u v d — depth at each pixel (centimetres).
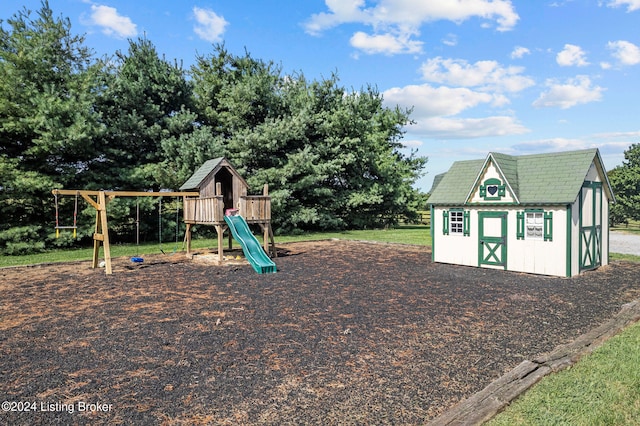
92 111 1881
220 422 358
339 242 2002
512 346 552
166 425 354
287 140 2456
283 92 2727
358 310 734
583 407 370
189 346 552
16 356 520
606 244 1280
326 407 384
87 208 1789
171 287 945
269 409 381
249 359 505
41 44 1752
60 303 798
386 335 596
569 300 811
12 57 1656
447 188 1327
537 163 1216
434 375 457
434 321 667
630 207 3231
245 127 2470
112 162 2002
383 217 3228
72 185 1845
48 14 1831
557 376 434
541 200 1088
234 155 2277
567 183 1093
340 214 3019
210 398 403
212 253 1541
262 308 751
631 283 982
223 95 2534
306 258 1428
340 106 2777
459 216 1272
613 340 548
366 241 1966
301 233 2533
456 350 536
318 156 2581
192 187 1432
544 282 995
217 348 544
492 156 1180
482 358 508
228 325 647
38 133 1662
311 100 2730
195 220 1439
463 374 461
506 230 1167
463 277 1061
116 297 847
